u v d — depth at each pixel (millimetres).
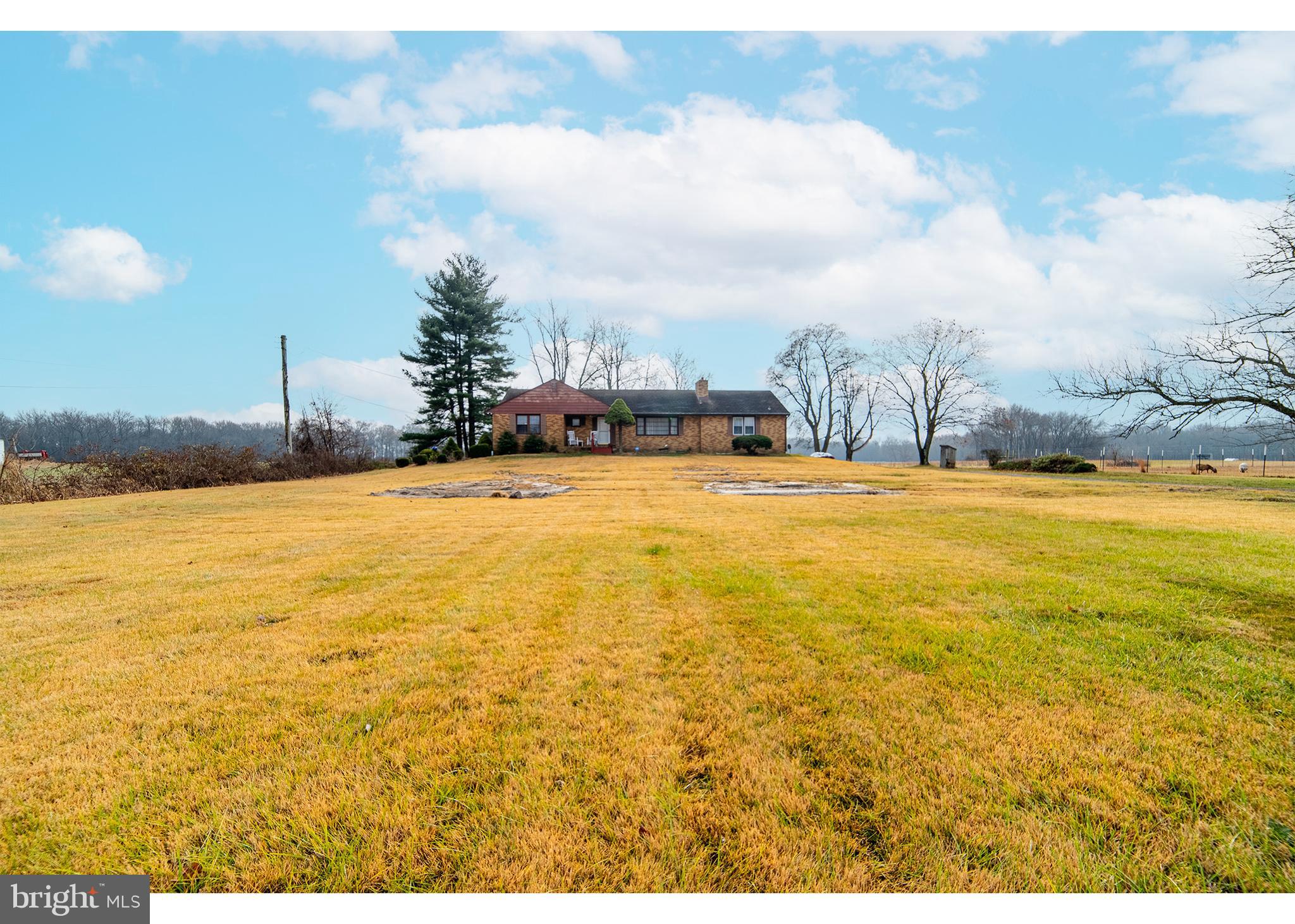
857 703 2803
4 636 3789
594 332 52938
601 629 3910
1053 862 1803
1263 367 16266
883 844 1890
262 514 10953
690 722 2641
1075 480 20125
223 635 3830
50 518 10656
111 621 4113
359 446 31938
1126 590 4711
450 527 8930
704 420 38781
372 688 3008
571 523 9250
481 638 3754
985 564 5773
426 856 1850
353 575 5531
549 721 2646
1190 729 2555
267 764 2312
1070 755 2350
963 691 2932
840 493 14812
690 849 1885
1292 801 2049
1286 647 3482
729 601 4531
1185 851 1832
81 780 2201
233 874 1778
